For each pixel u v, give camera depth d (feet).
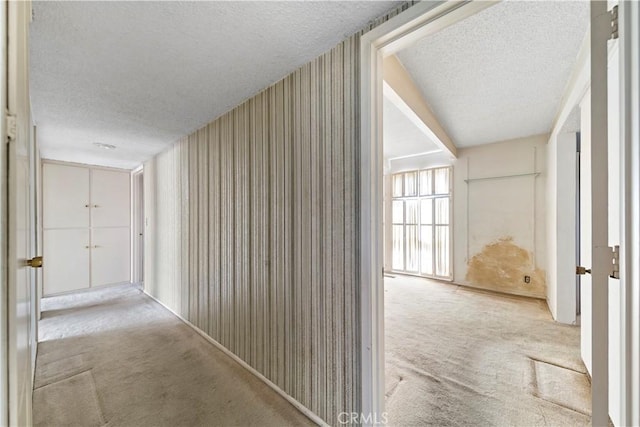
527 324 9.64
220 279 8.01
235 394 5.96
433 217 16.53
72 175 14.08
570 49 6.02
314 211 5.20
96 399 5.80
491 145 14.08
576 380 6.30
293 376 5.62
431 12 3.69
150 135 9.88
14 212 1.95
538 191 12.72
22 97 2.44
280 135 5.98
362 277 4.39
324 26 4.36
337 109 4.78
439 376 6.51
